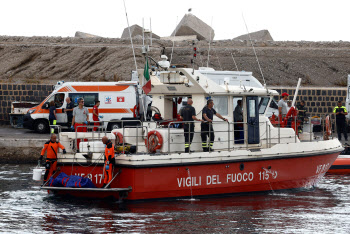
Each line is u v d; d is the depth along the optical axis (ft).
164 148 150.00
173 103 168.04
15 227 128.16
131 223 130.62
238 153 155.74
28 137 254.27
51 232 124.06
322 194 169.78
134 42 507.30
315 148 172.35
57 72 429.38
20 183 188.44
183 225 129.29
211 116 155.22
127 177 143.33
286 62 454.40
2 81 381.19
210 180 152.25
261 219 135.85
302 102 207.82
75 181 146.61
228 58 460.96
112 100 265.34
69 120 262.26
